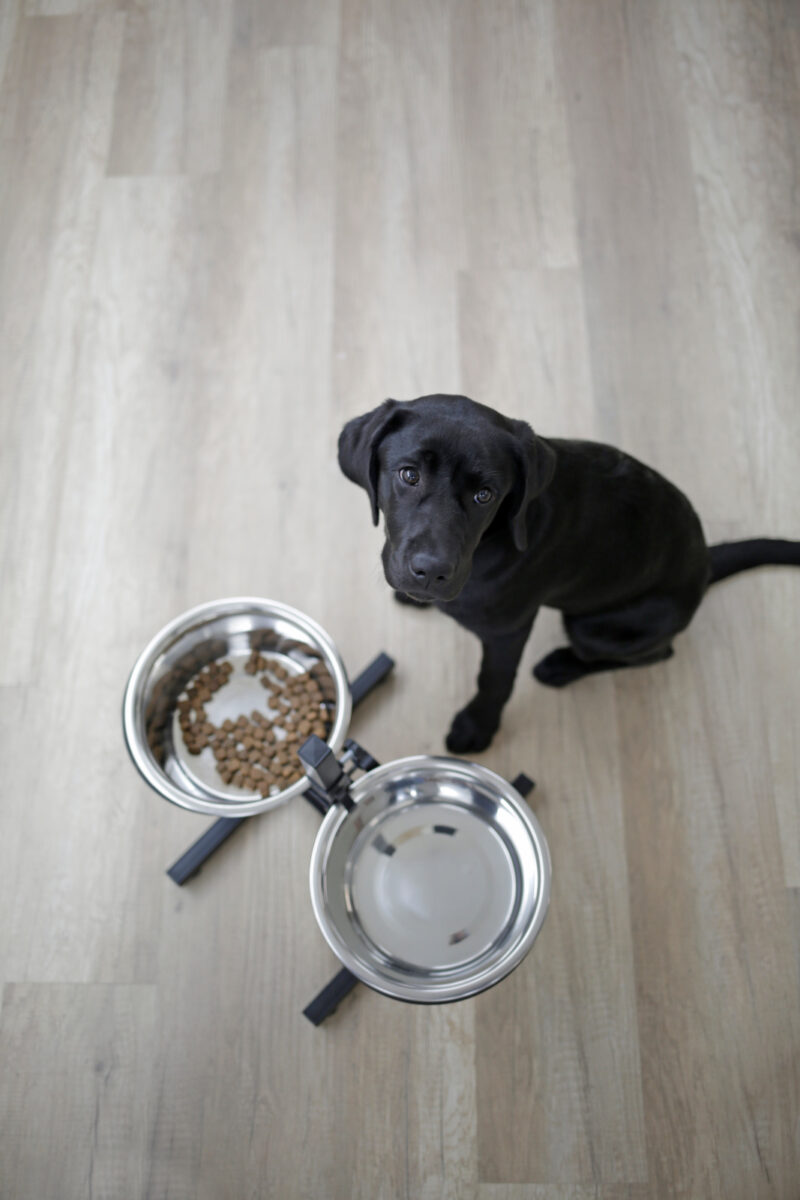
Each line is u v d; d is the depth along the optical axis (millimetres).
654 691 1331
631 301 1495
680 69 1611
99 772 1285
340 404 1440
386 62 1616
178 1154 1147
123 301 1495
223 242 1523
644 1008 1200
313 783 1120
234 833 1261
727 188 1550
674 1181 1142
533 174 1560
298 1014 1195
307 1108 1162
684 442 1430
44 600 1359
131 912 1231
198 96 1602
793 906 1238
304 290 1496
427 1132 1156
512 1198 1136
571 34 1633
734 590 1369
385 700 1328
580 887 1250
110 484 1409
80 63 1626
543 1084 1172
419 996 1013
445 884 1156
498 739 1314
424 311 1487
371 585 1368
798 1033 1188
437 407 960
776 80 1603
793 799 1283
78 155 1575
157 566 1375
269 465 1415
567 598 1151
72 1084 1168
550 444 1044
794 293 1497
